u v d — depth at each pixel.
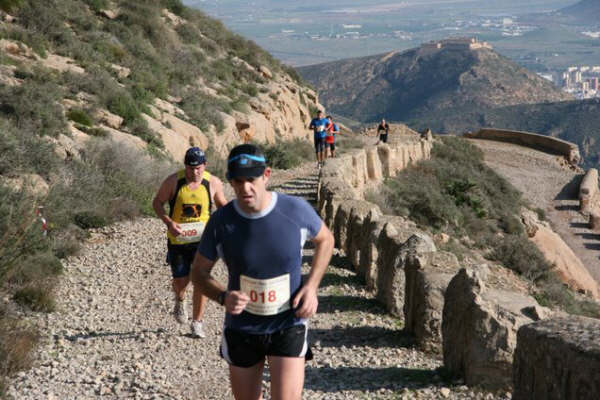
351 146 35.81
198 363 7.15
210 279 3.79
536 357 4.00
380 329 8.52
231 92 33.50
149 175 17.06
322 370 6.89
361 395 5.99
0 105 16.83
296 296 3.72
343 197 14.55
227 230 3.70
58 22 27.45
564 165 56.47
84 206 13.41
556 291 20.17
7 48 22.77
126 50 30.33
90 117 19.75
